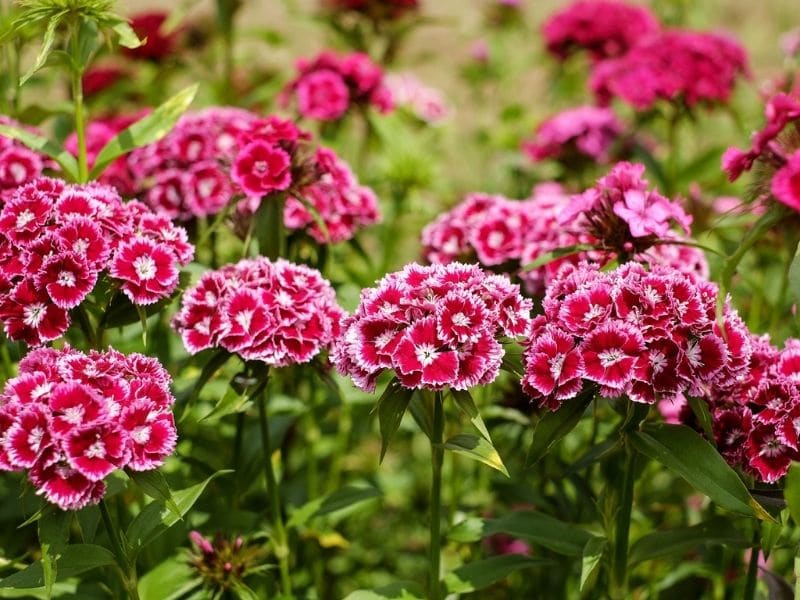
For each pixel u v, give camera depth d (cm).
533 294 89
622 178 81
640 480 92
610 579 79
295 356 78
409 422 100
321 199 91
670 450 74
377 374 73
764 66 187
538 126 134
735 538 78
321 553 98
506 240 90
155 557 85
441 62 207
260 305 78
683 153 146
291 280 80
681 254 86
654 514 95
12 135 84
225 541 84
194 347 79
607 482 81
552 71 154
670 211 80
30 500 82
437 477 78
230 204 86
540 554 89
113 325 81
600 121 117
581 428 94
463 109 183
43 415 69
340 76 108
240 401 79
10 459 69
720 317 72
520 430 93
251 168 84
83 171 86
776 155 75
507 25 155
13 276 77
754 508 72
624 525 77
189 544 86
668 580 88
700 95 109
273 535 86
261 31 130
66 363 72
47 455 69
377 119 110
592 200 81
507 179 144
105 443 70
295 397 95
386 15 124
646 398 72
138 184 95
